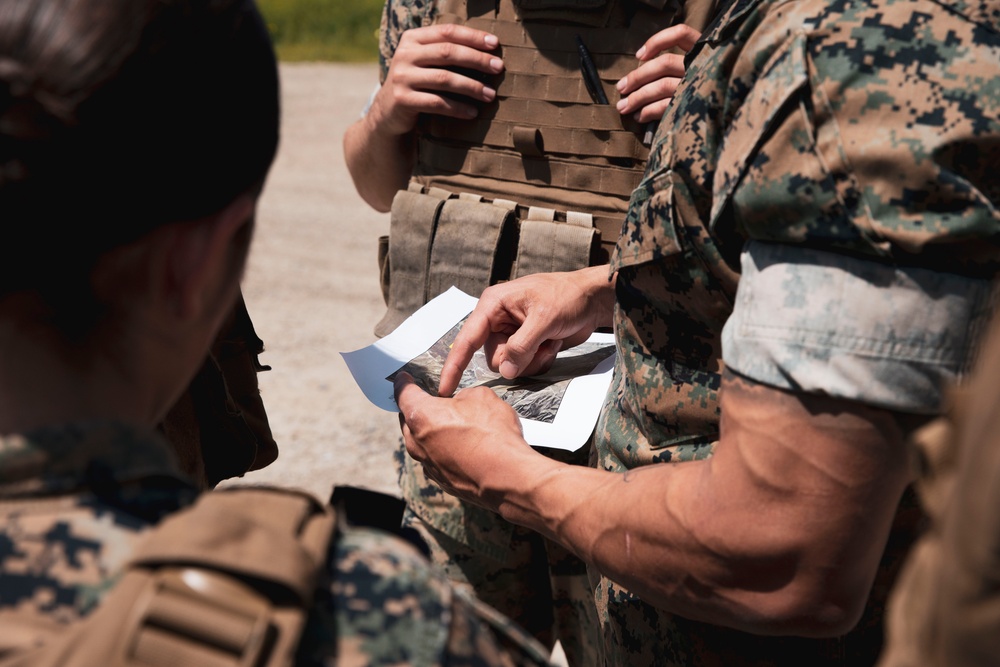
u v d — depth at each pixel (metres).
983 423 0.43
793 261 0.87
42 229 0.56
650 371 1.12
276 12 14.21
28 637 0.53
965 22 0.82
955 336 0.84
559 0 1.72
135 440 0.60
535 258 1.75
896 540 1.04
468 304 1.71
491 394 1.30
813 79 0.84
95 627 0.51
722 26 0.95
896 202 0.82
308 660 0.56
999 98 0.81
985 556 0.41
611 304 1.57
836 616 0.91
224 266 0.67
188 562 0.53
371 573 0.59
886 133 0.81
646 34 1.67
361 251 5.72
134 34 0.56
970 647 0.43
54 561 0.55
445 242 1.81
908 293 0.83
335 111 9.51
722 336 0.93
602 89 1.71
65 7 0.56
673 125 1.02
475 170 1.83
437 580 0.61
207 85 0.59
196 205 0.60
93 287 0.59
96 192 0.56
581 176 1.75
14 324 0.58
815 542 0.87
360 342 4.41
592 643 1.71
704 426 1.09
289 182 7.10
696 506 0.93
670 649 1.16
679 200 1.00
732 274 0.98
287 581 0.54
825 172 0.83
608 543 1.03
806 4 0.87
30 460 0.57
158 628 0.51
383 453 3.43
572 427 1.41
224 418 1.42
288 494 0.62
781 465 0.87
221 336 1.41
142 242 0.60
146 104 0.57
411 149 2.05
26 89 0.54
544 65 1.74
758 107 0.88
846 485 0.86
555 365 1.56
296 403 3.79
